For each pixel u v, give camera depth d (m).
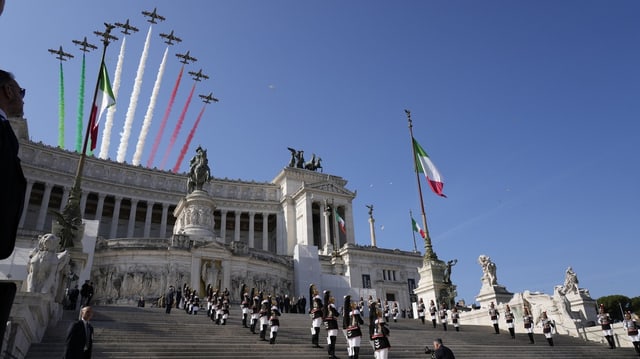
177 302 43.06
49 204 90.81
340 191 101.62
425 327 35.22
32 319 16.16
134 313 28.19
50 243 20.67
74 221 31.48
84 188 88.56
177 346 18.56
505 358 23.31
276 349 20.78
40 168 83.31
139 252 50.47
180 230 57.53
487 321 37.22
